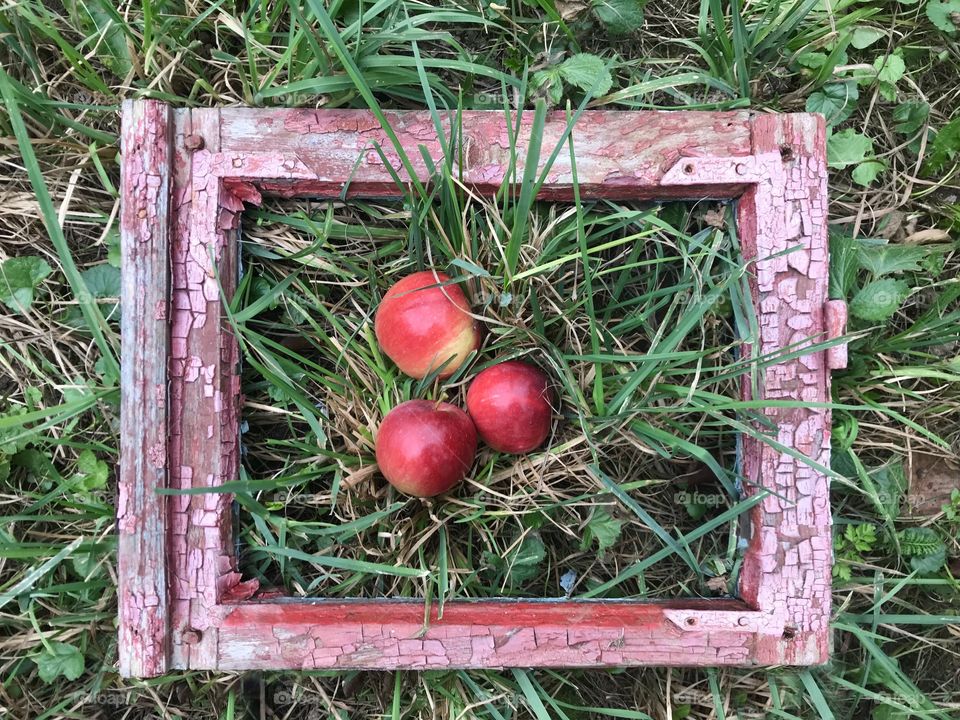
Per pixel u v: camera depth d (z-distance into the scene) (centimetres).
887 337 61
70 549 55
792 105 61
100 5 57
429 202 53
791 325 53
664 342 54
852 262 59
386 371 57
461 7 58
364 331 57
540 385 53
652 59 60
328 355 57
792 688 59
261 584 56
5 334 58
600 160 53
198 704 59
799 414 54
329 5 57
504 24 60
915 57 62
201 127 52
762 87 60
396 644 53
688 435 57
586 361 56
